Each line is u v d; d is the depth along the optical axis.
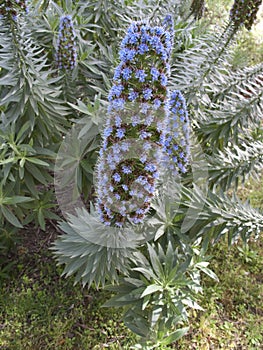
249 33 5.88
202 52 2.94
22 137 2.69
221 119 3.09
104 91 2.80
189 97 2.94
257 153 3.01
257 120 3.12
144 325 2.49
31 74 2.65
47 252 3.31
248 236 2.74
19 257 3.27
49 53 3.19
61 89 2.95
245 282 3.34
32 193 2.79
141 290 2.51
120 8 3.34
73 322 2.92
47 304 2.99
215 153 3.26
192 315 3.06
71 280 3.13
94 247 2.45
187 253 2.72
